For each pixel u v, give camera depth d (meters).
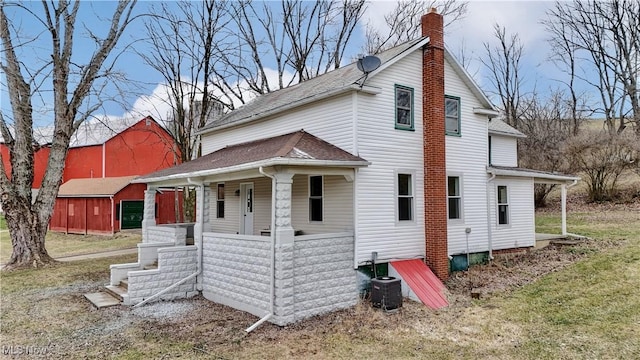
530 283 11.39
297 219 12.21
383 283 9.63
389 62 11.09
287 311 8.70
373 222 10.73
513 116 36.75
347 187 10.62
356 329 8.41
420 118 12.11
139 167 31.89
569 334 7.75
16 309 9.98
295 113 12.59
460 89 13.42
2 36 14.95
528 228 15.53
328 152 10.07
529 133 32.94
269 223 13.84
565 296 9.94
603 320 8.28
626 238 15.23
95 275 13.79
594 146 23.66
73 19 16.11
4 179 15.16
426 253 11.80
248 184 15.14
